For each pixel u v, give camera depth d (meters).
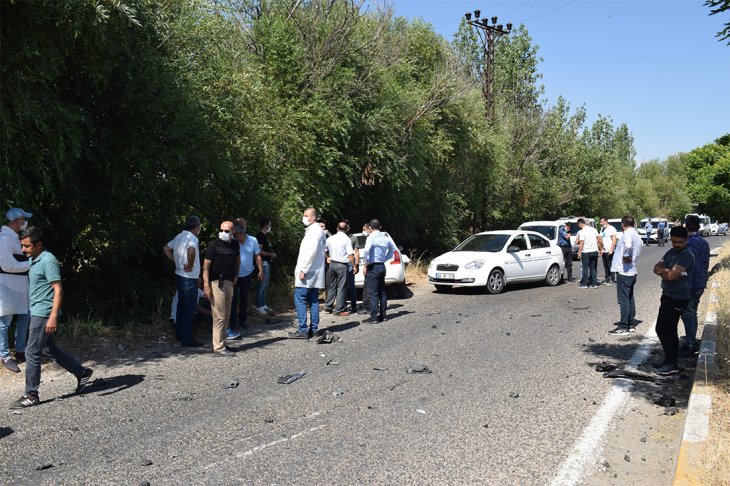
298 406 5.86
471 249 15.74
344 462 4.48
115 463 4.48
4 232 7.14
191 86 10.62
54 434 5.12
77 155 8.28
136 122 10.10
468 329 9.98
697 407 5.20
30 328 5.95
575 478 4.21
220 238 8.36
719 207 36.69
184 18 10.66
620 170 62.28
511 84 39.84
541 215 40.16
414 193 21.16
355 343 8.95
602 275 19.89
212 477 4.22
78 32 7.78
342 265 11.59
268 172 13.70
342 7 16.58
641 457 4.61
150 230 11.06
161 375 7.11
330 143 15.97
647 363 7.54
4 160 7.83
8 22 7.71
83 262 10.96
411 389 6.44
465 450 4.71
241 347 8.71
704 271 8.01
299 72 15.36
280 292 13.39
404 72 20.50
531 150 36.16
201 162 10.96
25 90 8.01
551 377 6.91
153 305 10.75
